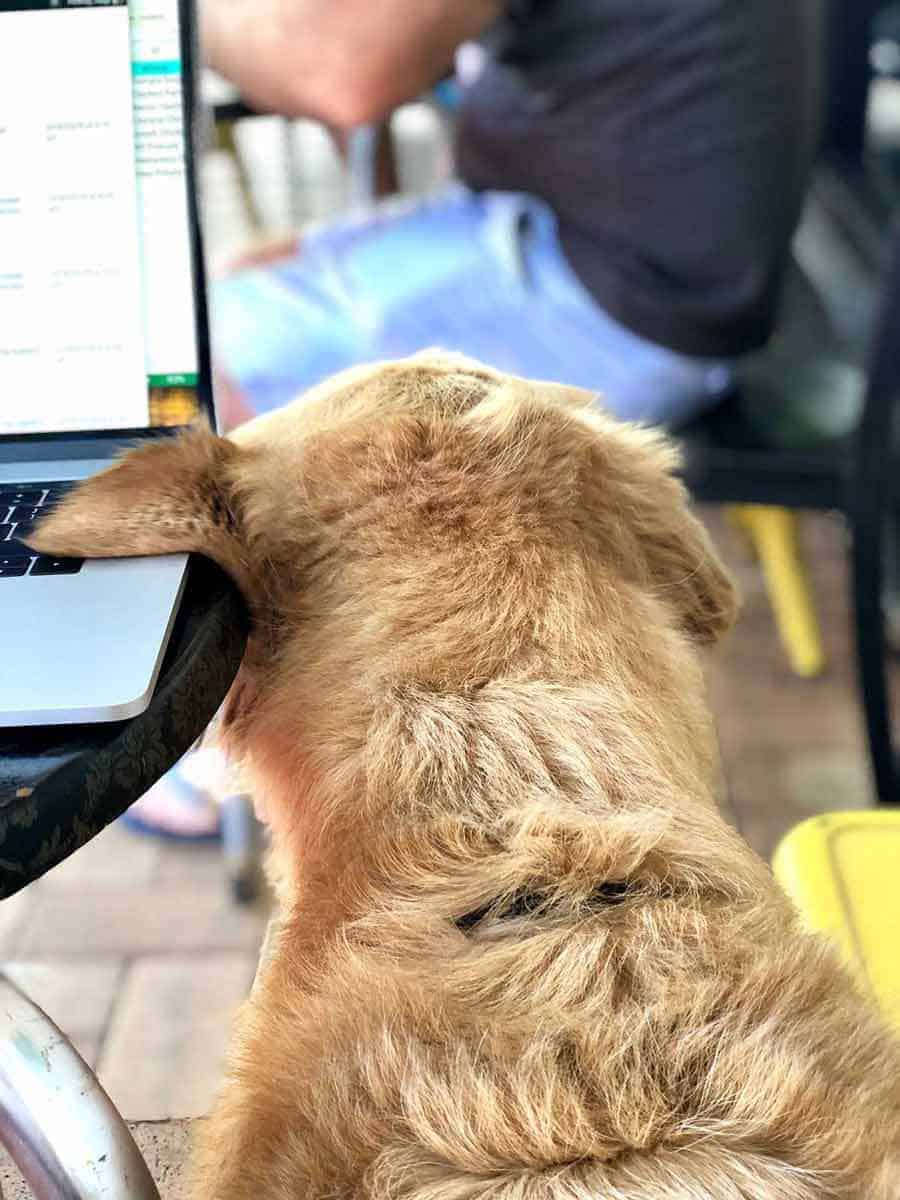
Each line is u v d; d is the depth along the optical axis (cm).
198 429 70
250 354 141
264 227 191
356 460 68
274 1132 53
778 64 134
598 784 60
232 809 141
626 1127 50
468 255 152
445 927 57
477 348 143
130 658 55
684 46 133
